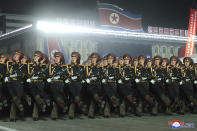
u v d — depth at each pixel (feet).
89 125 27.61
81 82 34.58
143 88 37.22
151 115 37.76
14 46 124.16
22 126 26.96
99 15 119.75
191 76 40.34
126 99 36.73
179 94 40.14
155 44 131.03
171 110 40.14
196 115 37.99
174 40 132.57
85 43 122.11
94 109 36.14
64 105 33.35
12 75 31.37
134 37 124.77
